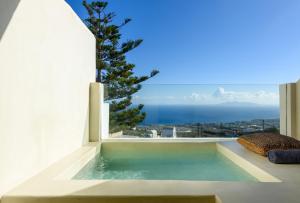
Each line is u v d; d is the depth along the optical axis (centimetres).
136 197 210
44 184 239
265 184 238
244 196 209
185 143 493
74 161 337
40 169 286
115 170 391
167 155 479
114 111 583
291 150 323
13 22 232
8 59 223
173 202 209
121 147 502
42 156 292
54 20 330
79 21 445
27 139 257
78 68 439
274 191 221
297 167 295
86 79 493
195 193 214
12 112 229
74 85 417
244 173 334
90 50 527
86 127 488
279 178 255
